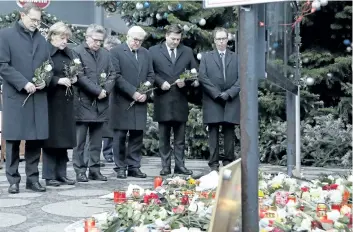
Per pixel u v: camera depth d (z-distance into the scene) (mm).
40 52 5410
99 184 6082
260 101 9234
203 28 10477
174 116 6828
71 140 5867
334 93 10070
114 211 3562
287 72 4824
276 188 4320
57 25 5844
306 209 3562
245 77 2111
